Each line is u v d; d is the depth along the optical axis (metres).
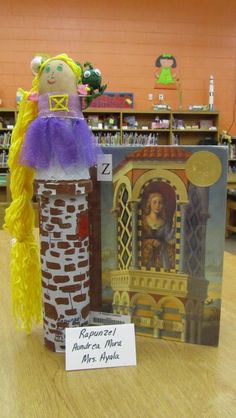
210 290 0.60
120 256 0.63
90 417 0.45
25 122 0.57
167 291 0.62
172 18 4.38
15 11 4.08
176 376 0.54
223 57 4.52
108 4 4.25
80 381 0.53
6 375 0.54
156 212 0.60
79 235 0.57
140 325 0.65
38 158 0.54
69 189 0.54
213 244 0.59
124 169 0.60
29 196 0.61
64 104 0.53
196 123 4.48
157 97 4.48
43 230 0.57
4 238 1.28
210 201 0.58
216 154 0.56
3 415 0.46
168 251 0.61
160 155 0.58
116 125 4.18
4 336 0.66
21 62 4.17
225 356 0.59
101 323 0.65
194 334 0.62
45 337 0.61
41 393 0.50
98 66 4.36
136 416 0.45
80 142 0.54
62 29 4.21
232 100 4.63
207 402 0.48
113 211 0.61
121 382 0.52
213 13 4.42
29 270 0.64
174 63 4.46
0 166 3.88
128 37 4.35
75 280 0.58
